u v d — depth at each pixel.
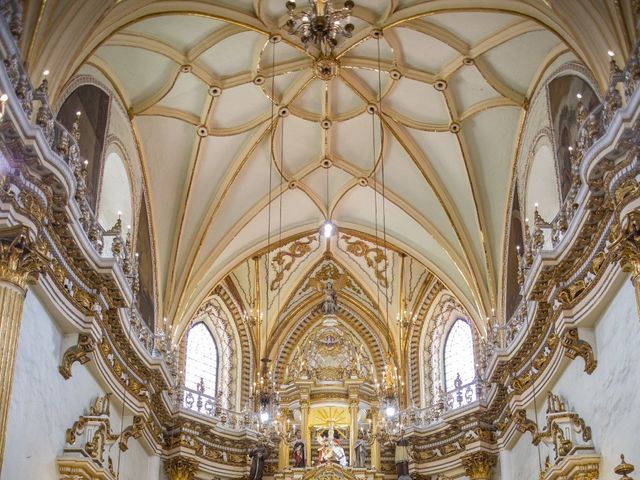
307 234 25.92
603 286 15.27
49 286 14.88
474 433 22.88
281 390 25.73
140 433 20.00
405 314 26.91
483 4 17.88
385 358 26.86
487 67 20.17
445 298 26.53
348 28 16.50
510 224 21.75
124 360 19.06
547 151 19.06
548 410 18.25
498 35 19.09
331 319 27.30
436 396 25.66
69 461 15.52
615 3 14.59
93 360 17.11
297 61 21.02
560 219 17.12
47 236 14.69
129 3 16.39
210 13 18.44
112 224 19.66
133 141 20.88
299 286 27.28
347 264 27.14
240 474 24.19
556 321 16.98
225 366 26.16
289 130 23.06
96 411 17.27
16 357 13.30
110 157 19.45
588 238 15.64
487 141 21.91
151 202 22.20
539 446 19.00
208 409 24.62
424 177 23.12
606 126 14.39
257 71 20.86
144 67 19.84
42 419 14.84
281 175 23.98
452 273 24.38
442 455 23.80
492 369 20.70
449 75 20.73
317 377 26.17
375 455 24.36
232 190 23.62
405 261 26.59
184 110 21.47
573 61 17.42
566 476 16.19
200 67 20.52
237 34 19.86
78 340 16.17
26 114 13.05
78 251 15.83
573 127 17.09
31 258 13.27
